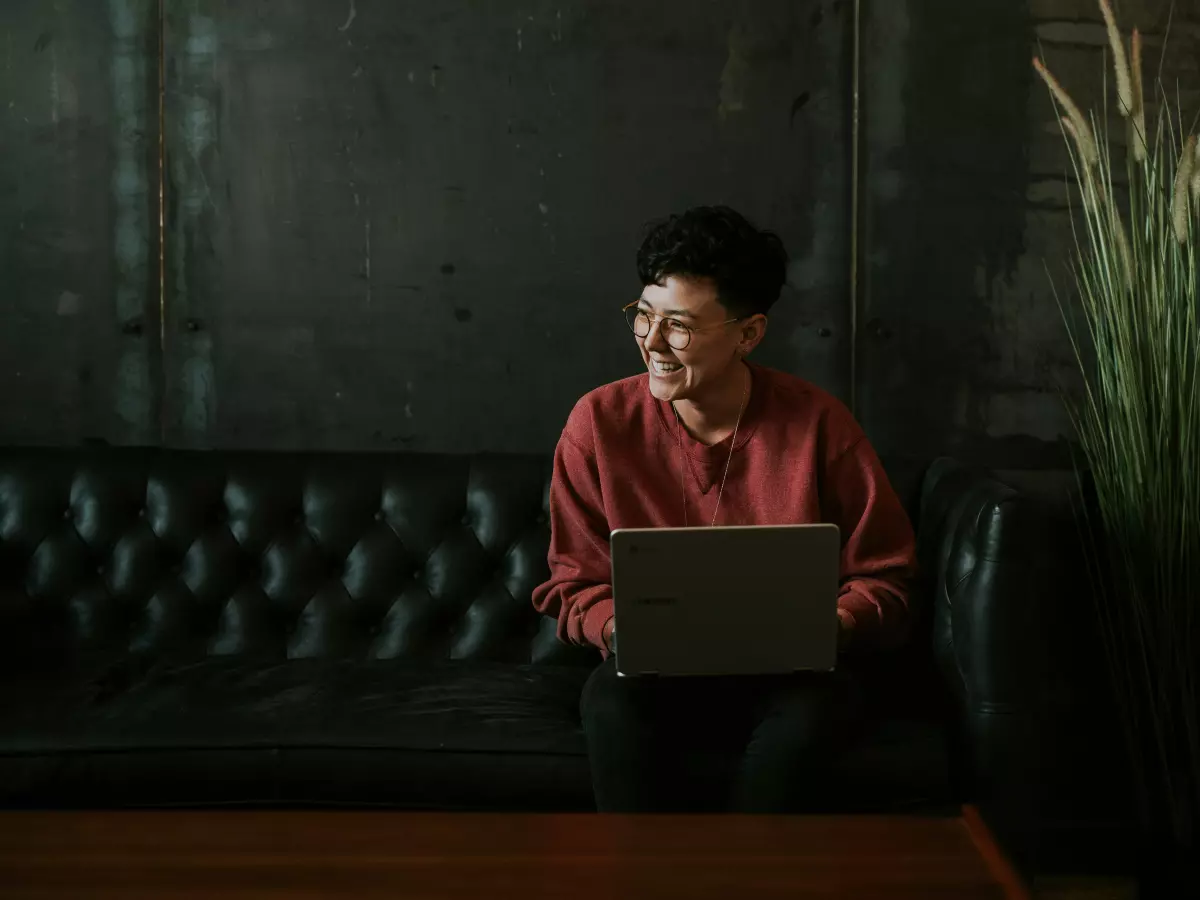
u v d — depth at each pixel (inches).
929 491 87.9
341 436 103.7
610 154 101.7
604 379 103.2
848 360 102.5
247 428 103.5
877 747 71.5
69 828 49.3
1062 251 100.8
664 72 101.1
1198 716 86.1
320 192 102.0
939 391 102.2
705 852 47.0
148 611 92.0
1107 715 91.7
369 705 76.7
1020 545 72.7
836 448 72.4
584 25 101.0
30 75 100.9
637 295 102.5
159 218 102.0
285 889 43.2
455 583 91.7
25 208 101.7
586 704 64.9
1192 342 82.4
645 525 72.5
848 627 66.2
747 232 68.8
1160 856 85.4
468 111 101.5
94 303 102.3
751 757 62.5
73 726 73.2
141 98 101.0
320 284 102.5
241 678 82.4
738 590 59.4
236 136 101.5
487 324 103.0
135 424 103.2
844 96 100.9
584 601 69.7
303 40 101.0
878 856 46.6
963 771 74.5
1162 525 82.0
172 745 72.1
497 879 44.2
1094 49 99.8
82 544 92.1
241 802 72.6
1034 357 101.7
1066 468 101.8
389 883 43.8
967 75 100.3
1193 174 78.9
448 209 102.1
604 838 48.5
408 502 92.8
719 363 69.6
